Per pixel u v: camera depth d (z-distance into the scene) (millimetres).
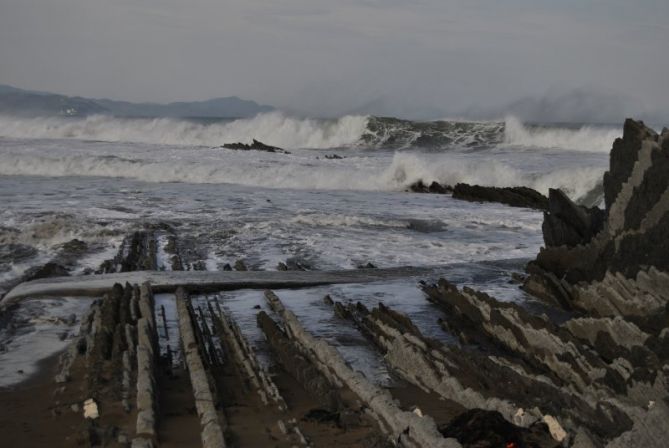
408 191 31609
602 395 7059
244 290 13578
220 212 22469
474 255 17469
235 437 6777
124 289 12734
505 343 9680
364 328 10789
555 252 12477
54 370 9266
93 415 7387
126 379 8297
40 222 19203
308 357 9258
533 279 12734
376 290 13508
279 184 31484
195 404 7734
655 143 10008
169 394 8141
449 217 22922
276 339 9812
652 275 9562
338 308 11734
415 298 12883
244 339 10023
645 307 9492
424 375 8453
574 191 31484
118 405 7656
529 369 8070
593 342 8938
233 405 7742
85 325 10859
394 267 15750
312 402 7883
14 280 14508
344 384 8133
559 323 10703
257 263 16312
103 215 21094
